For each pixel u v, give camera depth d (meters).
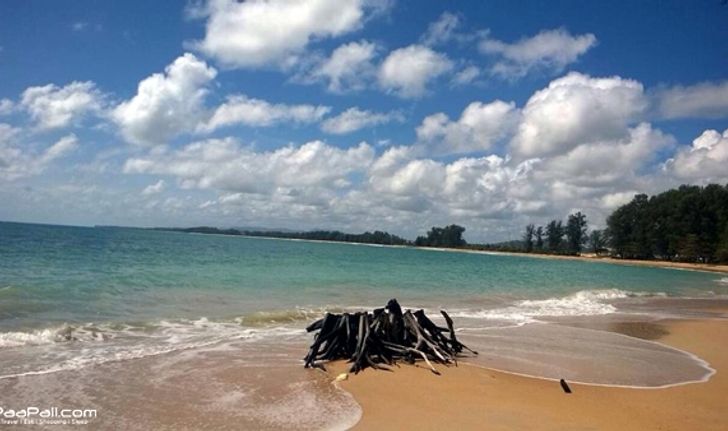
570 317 20.78
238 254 51.56
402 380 10.04
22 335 11.73
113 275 24.39
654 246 112.56
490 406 8.61
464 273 45.69
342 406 8.22
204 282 24.17
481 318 19.00
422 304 22.44
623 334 17.17
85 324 13.35
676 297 33.88
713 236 102.38
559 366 11.95
